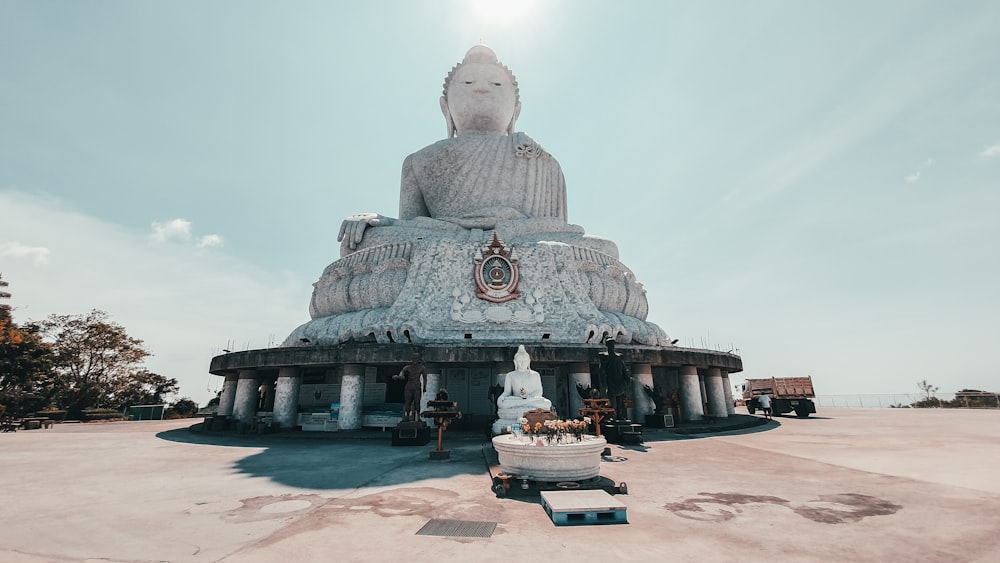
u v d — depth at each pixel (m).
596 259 21.30
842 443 12.60
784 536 5.14
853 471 8.66
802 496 6.86
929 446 11.70
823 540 5.00
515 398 12.50
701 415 18.98
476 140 25.47
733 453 11.05
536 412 8.84
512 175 24.92
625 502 6.61
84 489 7.69
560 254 20.11
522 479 7.46
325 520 5.85
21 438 15.91
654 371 21.75
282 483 8.05
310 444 13.55
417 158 26.31
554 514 5.66
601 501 6.01
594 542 5.01
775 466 9.29
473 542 5.03
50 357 30.52
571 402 16.64
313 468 9.47
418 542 5.04
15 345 28.27
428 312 18.22
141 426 23.03
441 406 10.89
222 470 9.34
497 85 29.05
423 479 8.32
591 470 7.62
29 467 9.84
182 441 14.70
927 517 5.74
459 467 9.50
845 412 27.84
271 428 16.39
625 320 20.27
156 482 8.21
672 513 6.06
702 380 22.50
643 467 9.27
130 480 8.40
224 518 6.00
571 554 4.67
